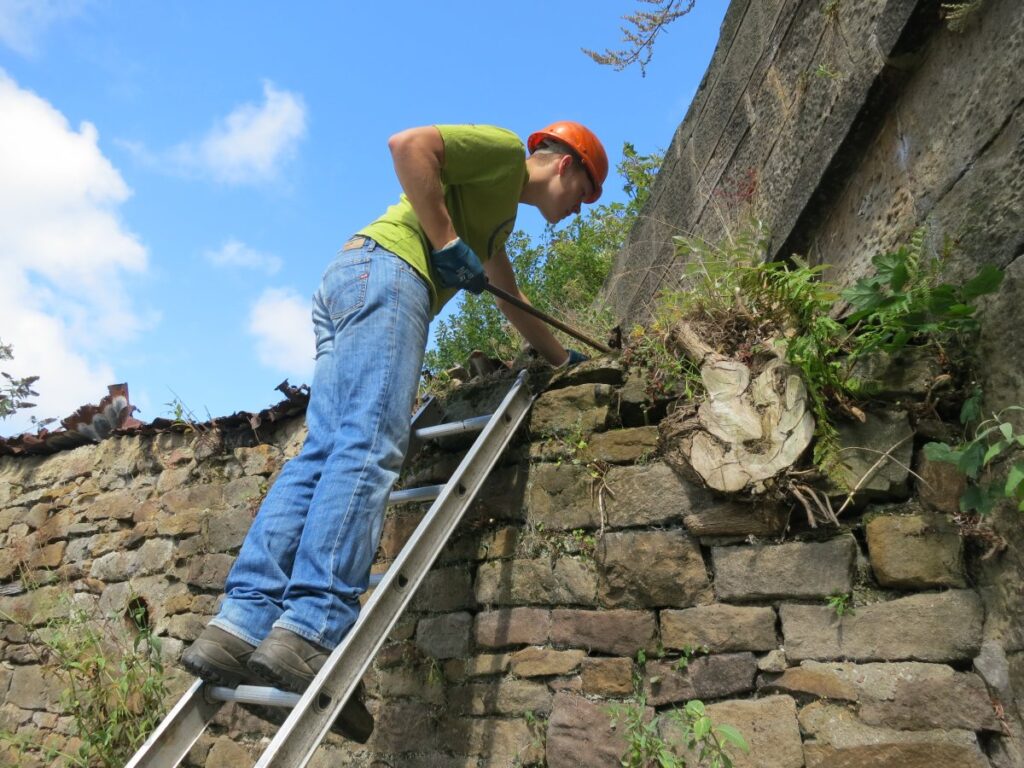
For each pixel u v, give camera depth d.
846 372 2.05
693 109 3.98
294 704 1.88
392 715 2.66
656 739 1.99
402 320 2.27
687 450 2.14
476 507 2.67
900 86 2.26
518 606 2.48
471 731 2.43
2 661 4.57
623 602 2.25
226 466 3.99
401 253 2.36
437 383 3.14
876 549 1.90
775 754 1.87
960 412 1.93
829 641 1.91
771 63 3.09
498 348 3.84
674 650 2.12
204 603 3.68
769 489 2.01
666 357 2.40
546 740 2.24
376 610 2.02
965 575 1.80
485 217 2.61
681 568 2.17
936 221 2.06
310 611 1.89
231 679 1.98
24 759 4.02
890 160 2.30
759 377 2.11
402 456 2.20
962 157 1.98
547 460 2.58
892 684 1.79
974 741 1.68
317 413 2.29
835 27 2.59
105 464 4.65
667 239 4.25
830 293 2.14
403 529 2.94
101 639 3.88
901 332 1.93
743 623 2.03
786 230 2.76
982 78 1.92
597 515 2.39
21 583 4.76
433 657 2.62
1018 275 1.74
